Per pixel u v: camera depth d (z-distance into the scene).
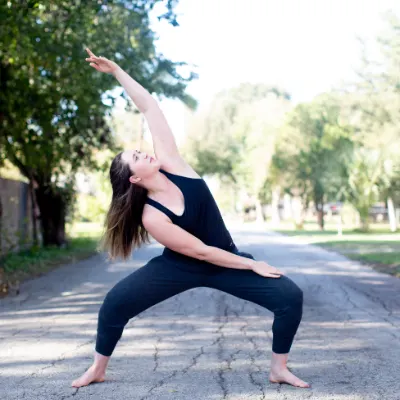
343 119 27.50
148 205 4.65
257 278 4.74
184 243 4.61
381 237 30.59
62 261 17.94
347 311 8.66
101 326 4.95
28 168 20.44
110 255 4.99
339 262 16.73
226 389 4.86
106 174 23.20
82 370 5.51
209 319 8.13
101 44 13.16
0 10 11.29
